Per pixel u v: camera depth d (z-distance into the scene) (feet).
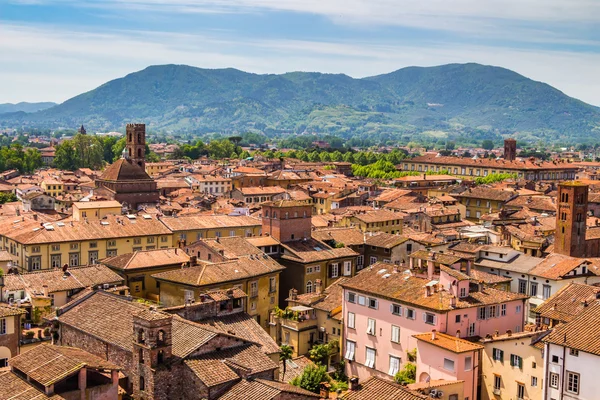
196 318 362.74
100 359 298.56
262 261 520.42
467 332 399.85
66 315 358.23
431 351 362.33
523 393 350.84
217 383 288.10
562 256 540.93
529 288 521.65
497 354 363.56
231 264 496.64
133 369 302.45
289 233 578.66
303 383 384.47
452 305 393.91
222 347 314.55
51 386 270.26
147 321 292.20
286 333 472.44
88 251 619.67
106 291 410.72
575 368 302.25
